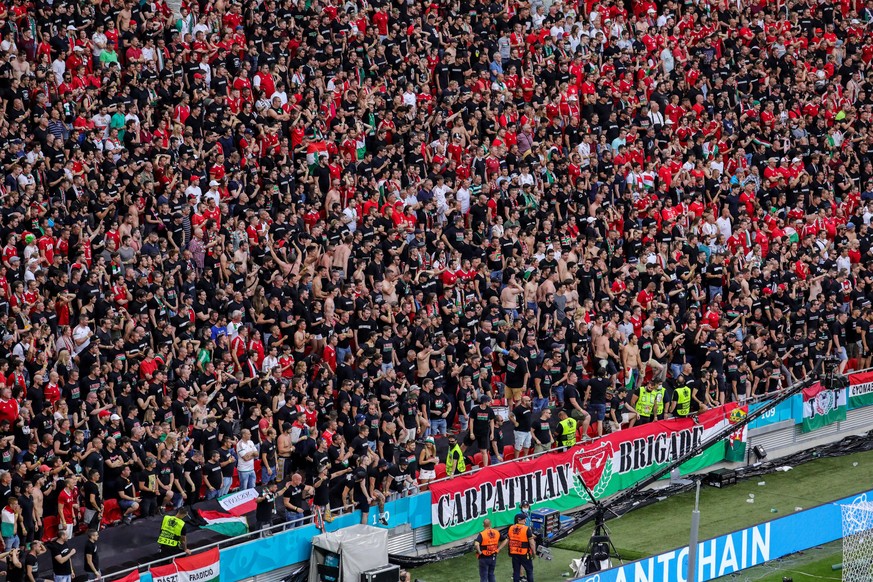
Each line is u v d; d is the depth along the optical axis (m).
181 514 72.25
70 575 65.69
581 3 114.00
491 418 82.81
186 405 75.81
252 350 81.12
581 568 73.75
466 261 92.50
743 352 96.38
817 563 78.00
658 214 103.12
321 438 76.25
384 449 80.50
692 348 94.69
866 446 99.56
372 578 71.00
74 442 71.44
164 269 81.19
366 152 97.88
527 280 93.75
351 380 81.19
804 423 97.88
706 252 102.06
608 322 92.50
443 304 89.44
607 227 100.62
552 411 89.75
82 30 90.00
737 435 93.25
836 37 123.75
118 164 84.44
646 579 70.44
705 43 116.38
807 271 103.88
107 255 80.38
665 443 89.69
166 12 94.94
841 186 114.50
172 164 87.81
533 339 89.25
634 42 113.75
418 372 85.38
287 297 83.75
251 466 76.25
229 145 90.81
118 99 87.38
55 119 84.06
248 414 77.75
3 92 84.25
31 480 68.62
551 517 81.31
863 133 118.56
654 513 86.56
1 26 86.38
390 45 102.62
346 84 98.19
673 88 112.62
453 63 104.38
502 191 98.00
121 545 69.88
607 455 86.50
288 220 87.94
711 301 100.94
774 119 115.06
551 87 107.50
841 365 101.12
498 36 109.44
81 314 76.62
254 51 95.75
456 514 79.75
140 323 78.06
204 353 78.69
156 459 73.06
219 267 83.94
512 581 75.38
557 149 102.44
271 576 71.94
